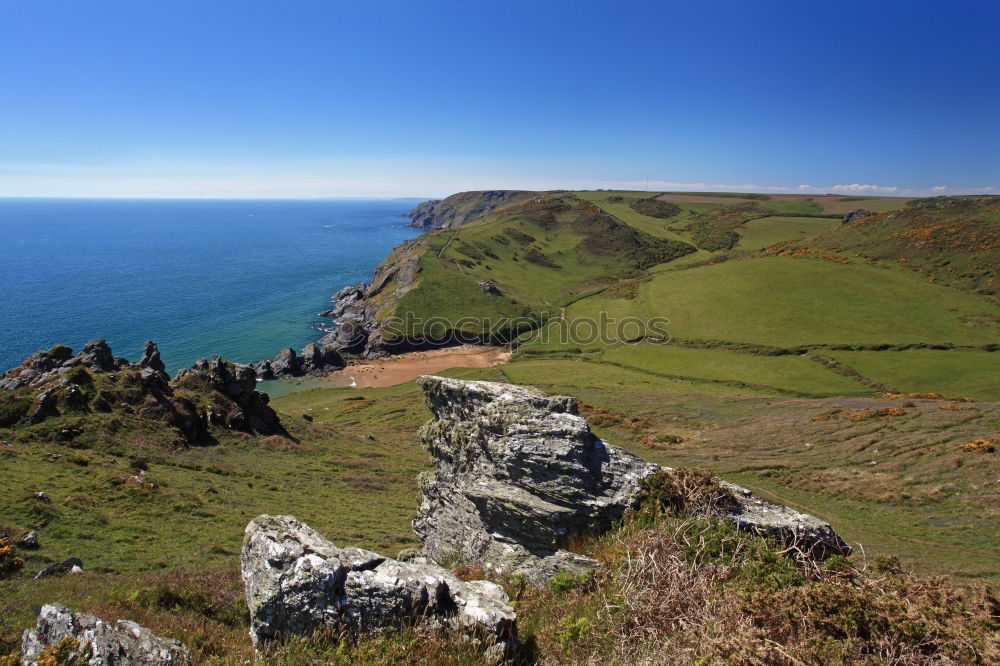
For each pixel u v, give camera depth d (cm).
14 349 10800
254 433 5062
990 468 3509
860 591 751
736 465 4362
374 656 755
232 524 2831
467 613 828
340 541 2645
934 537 2753
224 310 15738
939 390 8400
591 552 1184
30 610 1270
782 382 9238
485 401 1602
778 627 727
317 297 18038
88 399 4244
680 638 764
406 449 5922
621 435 5797
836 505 3412
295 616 835
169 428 4359
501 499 1400
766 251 19250
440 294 15588
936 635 676
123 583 1488
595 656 784
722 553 945
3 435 3628
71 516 2472
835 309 12362
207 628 1129
